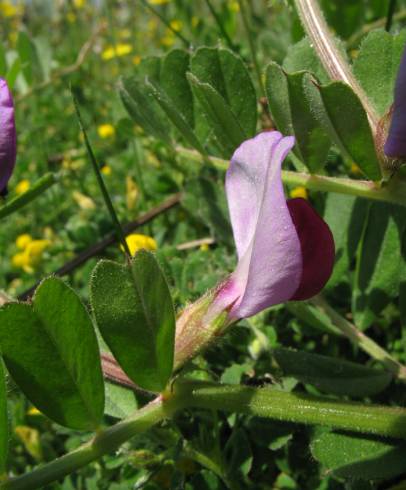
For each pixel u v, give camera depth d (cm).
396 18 12
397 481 6
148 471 6
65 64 23
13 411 8
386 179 6
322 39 6
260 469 7
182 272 8
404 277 7
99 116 19
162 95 8
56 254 12
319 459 5
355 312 7
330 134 6
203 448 6
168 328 5
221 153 9
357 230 7
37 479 5
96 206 13
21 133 20
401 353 8
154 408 5
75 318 5
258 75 11
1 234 15
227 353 8
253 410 5
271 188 5
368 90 7
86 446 5
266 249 5
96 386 5
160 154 12
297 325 8
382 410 5
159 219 12
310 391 7
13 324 5
